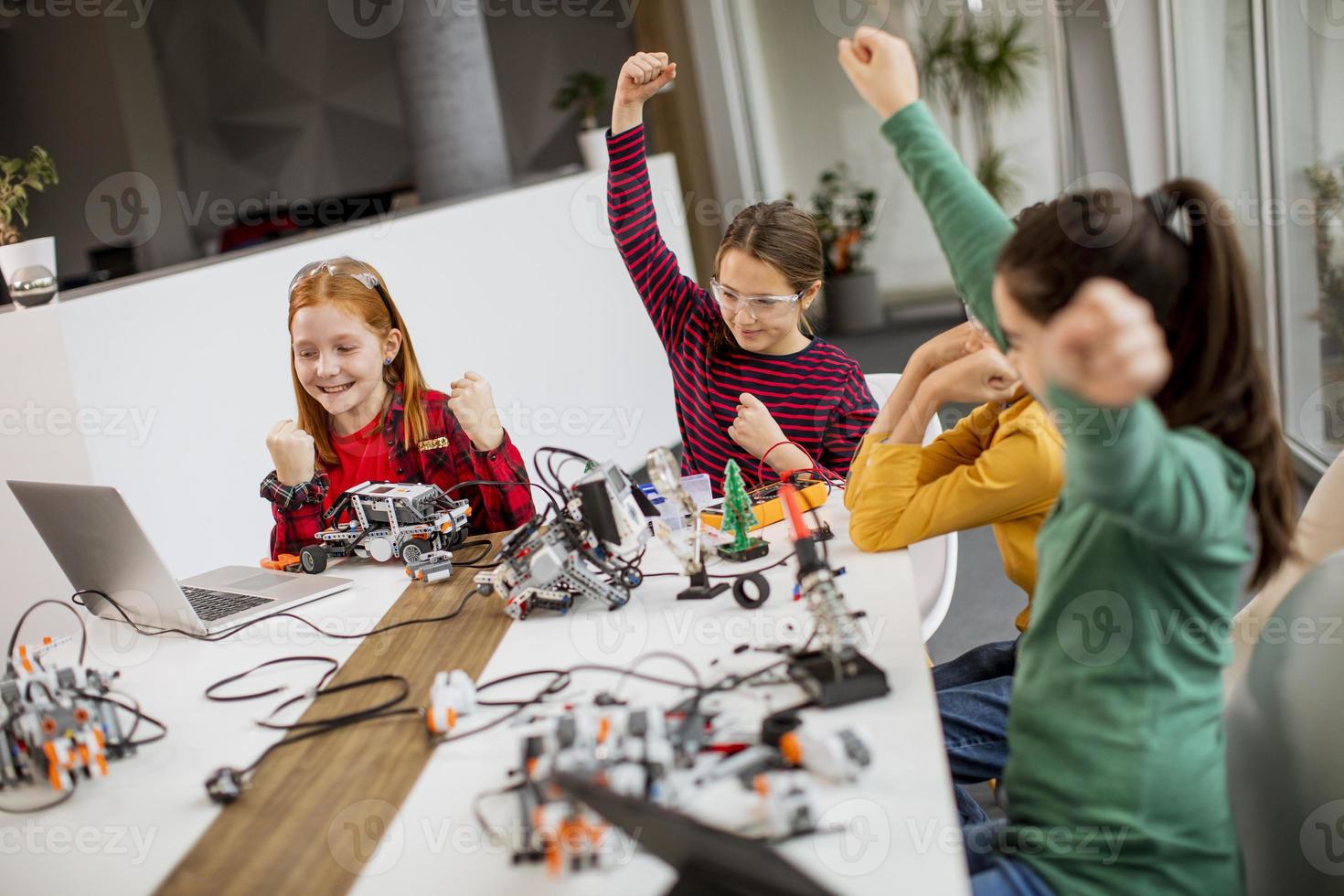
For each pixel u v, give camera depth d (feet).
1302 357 10.82
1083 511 3.25
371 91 28.27
